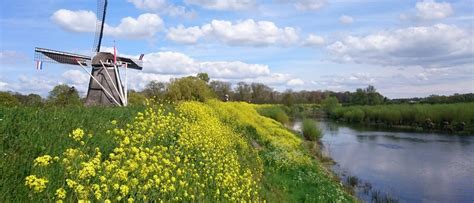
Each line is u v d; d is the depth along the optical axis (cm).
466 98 8100
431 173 2630
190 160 1202
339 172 2595
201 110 2183
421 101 9175
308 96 12531
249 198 1148
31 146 886
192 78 3634
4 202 637
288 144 2691
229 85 7088
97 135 1091
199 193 966
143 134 1242
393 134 5097
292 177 1833
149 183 817
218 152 1330
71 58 2962
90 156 915
